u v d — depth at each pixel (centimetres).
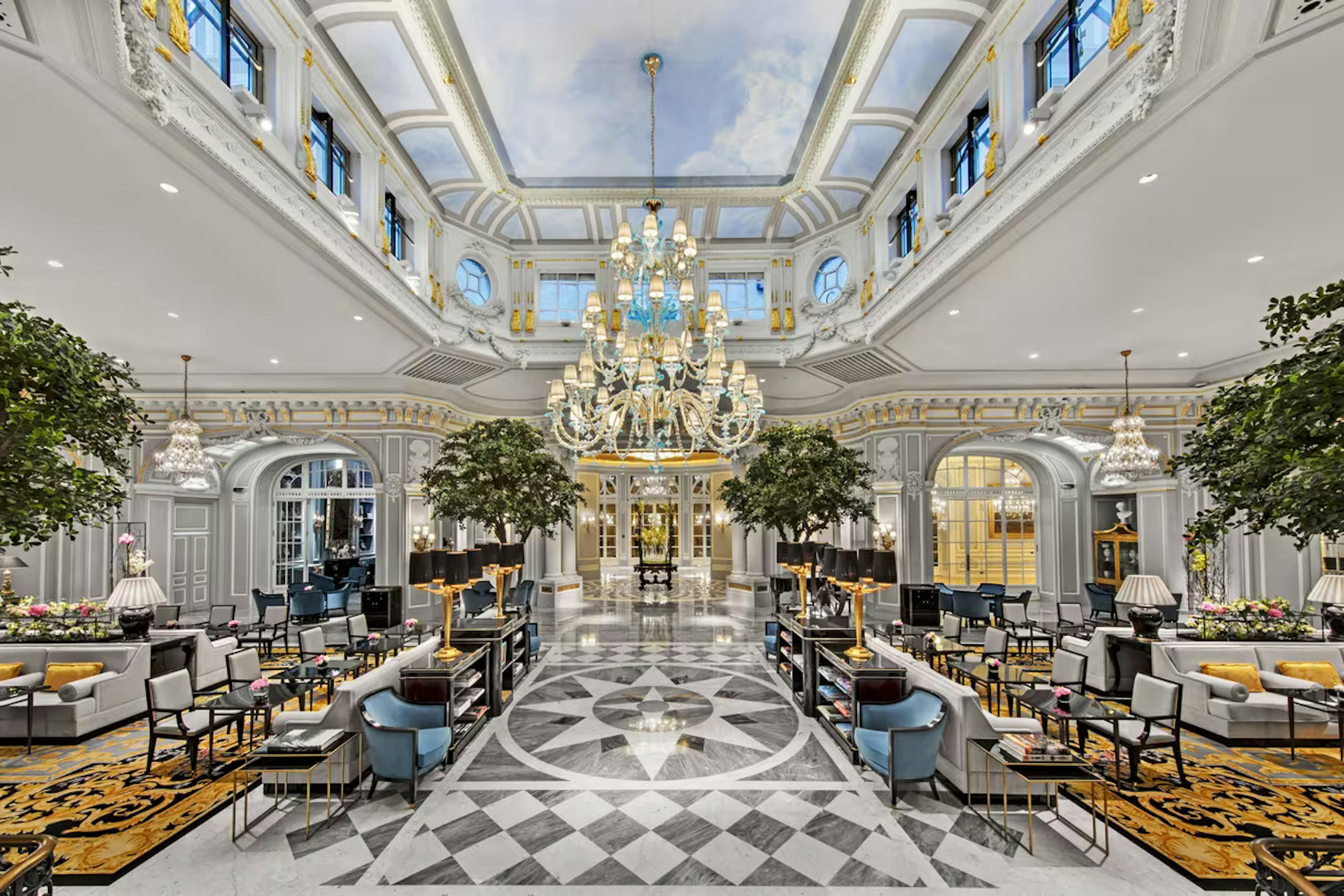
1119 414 1277
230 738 610
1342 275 733
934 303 838
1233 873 374
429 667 562
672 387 851
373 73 788
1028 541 1518
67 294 775
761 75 816
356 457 1563
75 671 648
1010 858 391
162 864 385
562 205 1165
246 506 1491
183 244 642
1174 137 464
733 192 1123
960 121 830
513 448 961
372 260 812
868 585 623
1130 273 732
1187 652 661
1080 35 614
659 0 687
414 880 369
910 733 457
